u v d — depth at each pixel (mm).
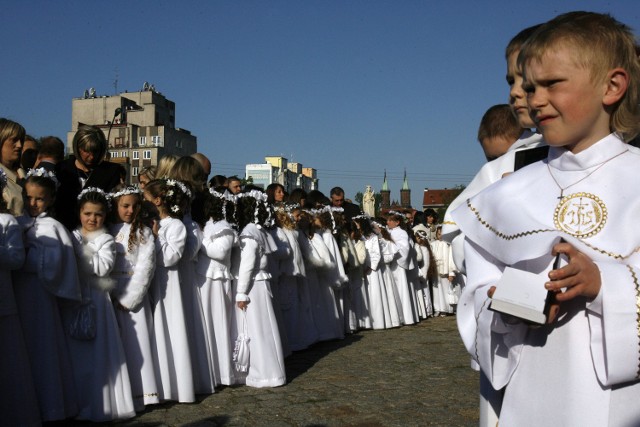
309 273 9156
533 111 1508
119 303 5238
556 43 1437
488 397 1786
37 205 4961
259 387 6262
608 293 1315
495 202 1585
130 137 66250
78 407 5008
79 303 5031
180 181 6023
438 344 9164
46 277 4777
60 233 4906
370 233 11109
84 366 5020
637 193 1404
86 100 68812
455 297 13711
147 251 5324
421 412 5391
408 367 7383
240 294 6242
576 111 1441
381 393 6066
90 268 5012
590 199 1443
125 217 5398
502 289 1394
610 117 1485
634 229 1383
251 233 6340
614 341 1311
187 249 5887
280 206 8477
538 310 1330
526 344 1468
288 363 7652
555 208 1480
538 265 1450
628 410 1357
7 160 5402
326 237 9578
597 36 1424
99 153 5812
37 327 4832
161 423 4977
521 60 1523
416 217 15070
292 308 8453
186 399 5523
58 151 6508
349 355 8219
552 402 1399
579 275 1320
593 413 1353
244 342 6254
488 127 2701
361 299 10836
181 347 5570
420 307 13047
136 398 5266
